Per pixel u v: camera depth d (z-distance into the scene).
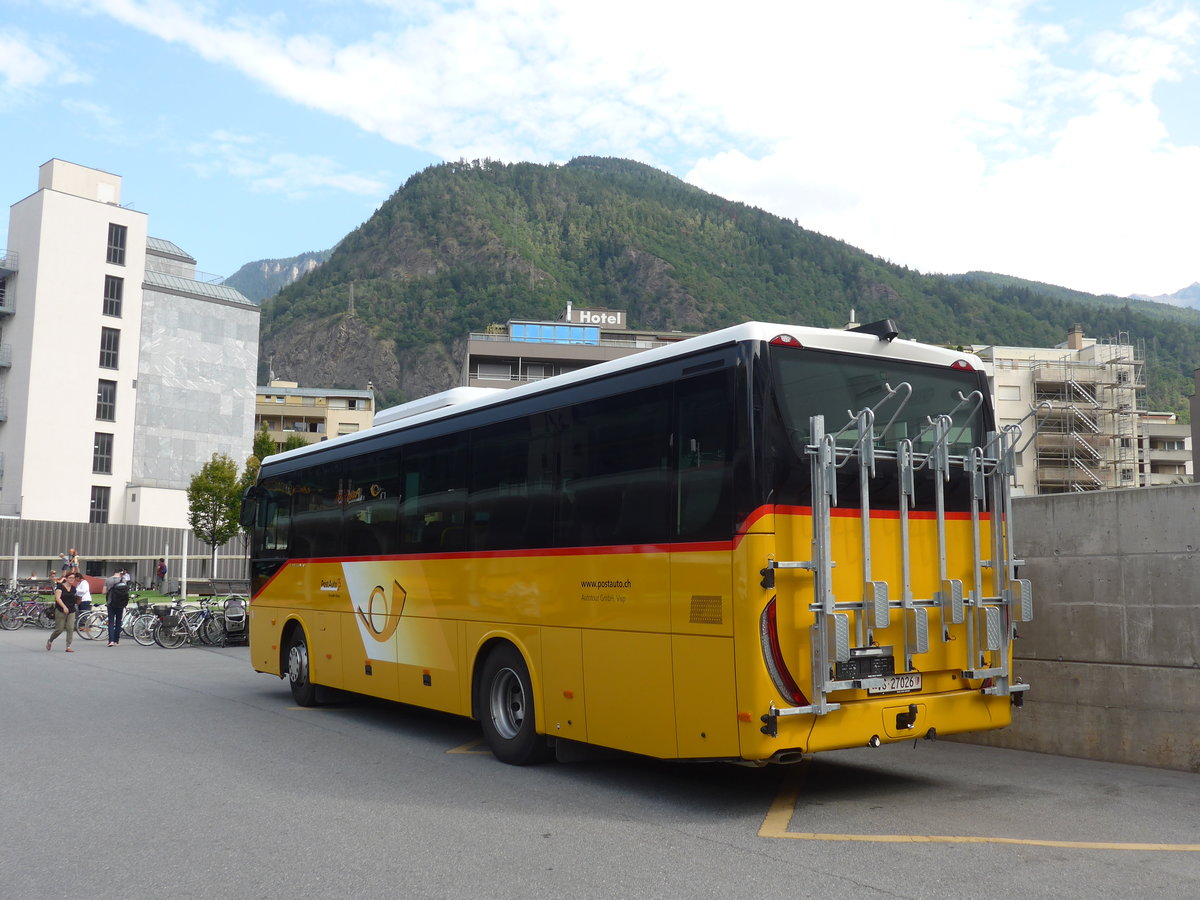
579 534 7.95
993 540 7.57
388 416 11.80
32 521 64.94
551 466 8.38
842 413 6.98
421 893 5.18
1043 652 9.12
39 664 18.61
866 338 7.21
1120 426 92.62
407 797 7.50
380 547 11.02
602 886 5.26
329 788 7.83
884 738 6.77
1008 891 5.10
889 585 6.95
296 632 13.05
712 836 6.30
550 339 90.00
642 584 7.27
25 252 68.88
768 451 6.55
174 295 78.06
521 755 8.59
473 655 9.23
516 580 8.69
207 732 10.69
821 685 6.44
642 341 108.69
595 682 7.69
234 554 72.94
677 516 7.01
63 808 7.14
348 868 5.64
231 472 52.78
